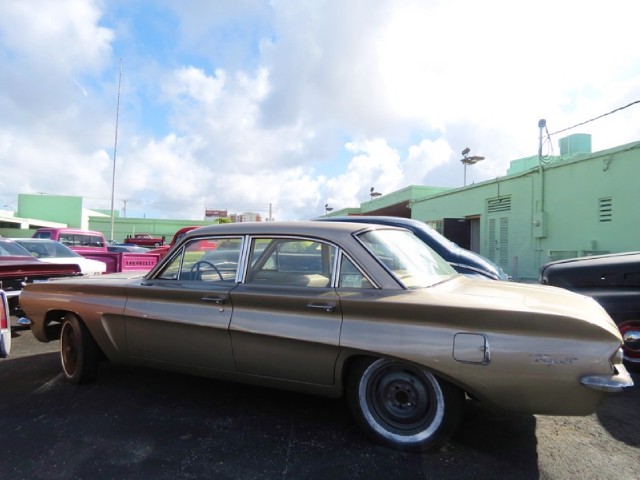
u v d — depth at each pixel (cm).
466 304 277
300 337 312
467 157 2106
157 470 274
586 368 251
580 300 312
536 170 1170
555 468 277
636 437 320
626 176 927
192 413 361
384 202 2303
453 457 290
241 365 342
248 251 361
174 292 369
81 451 298
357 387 307
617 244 945
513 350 261
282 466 279
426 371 282
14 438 317
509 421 346
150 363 389
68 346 438
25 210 5388
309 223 356
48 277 642
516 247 1256
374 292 305
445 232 1502
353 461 285
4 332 417
